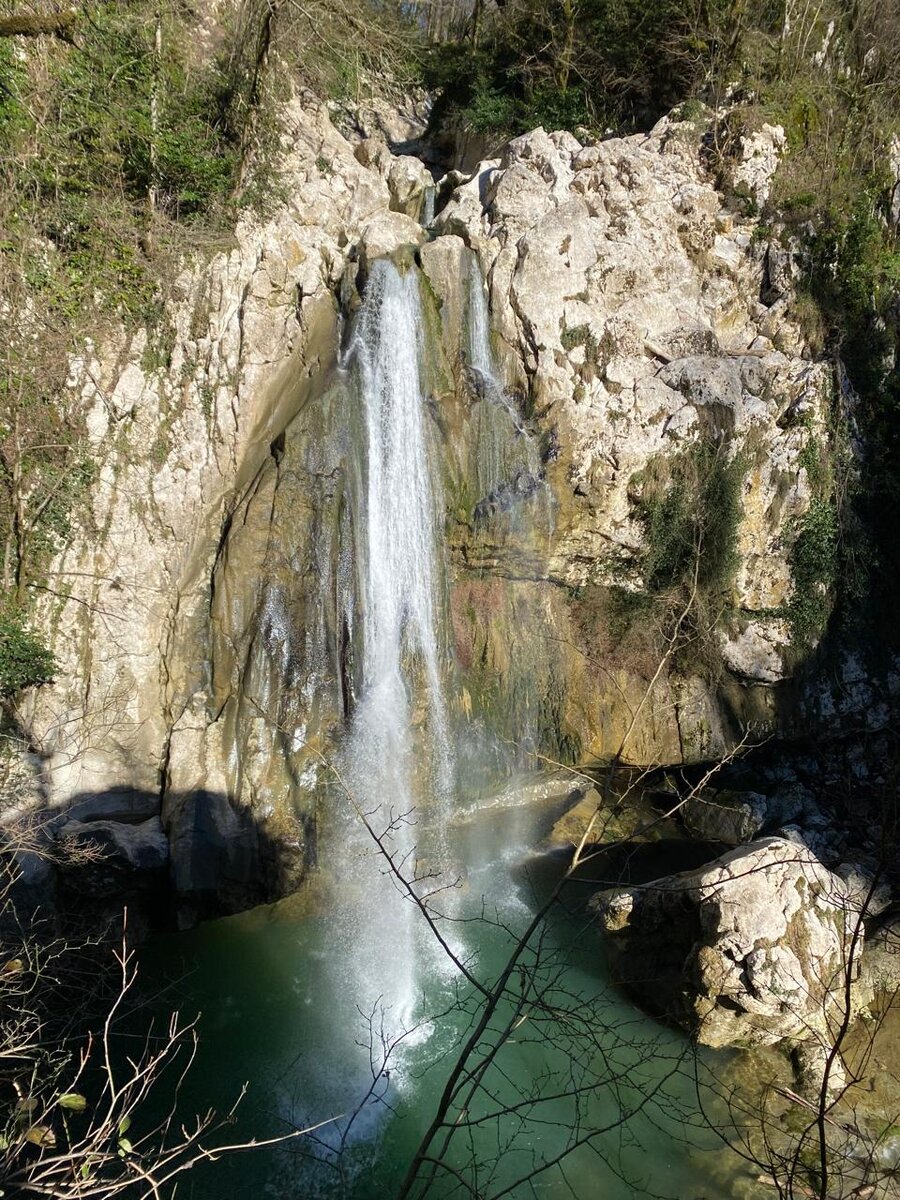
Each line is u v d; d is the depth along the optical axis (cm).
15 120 1134
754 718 1406
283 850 1081
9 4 1146
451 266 1278
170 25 1291
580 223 1378
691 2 1595
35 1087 752
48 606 1134
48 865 996
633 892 1030
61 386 1148
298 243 1333
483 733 1288
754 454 1357
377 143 1609
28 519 1120
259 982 995
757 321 1529
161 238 1230
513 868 1204
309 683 1155
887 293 1517
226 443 1249
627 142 1498
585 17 1734
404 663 1232
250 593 1155
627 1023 946
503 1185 768
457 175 1617
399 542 1250
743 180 1535
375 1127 831
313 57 1617
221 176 1285
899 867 1147
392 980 1006
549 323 1330
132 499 1189
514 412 1319
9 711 1091
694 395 1346
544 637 1347
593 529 1353
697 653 1370
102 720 1135
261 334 1266
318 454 1175
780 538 1395
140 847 1039
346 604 1184
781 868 945
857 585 1423
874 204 1569
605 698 1364
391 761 1200
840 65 1709
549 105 1748
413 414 1259
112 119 1201
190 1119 831
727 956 888
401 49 1922
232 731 1125
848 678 1440
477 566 1291
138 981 984
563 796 1352
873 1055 894
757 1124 814
